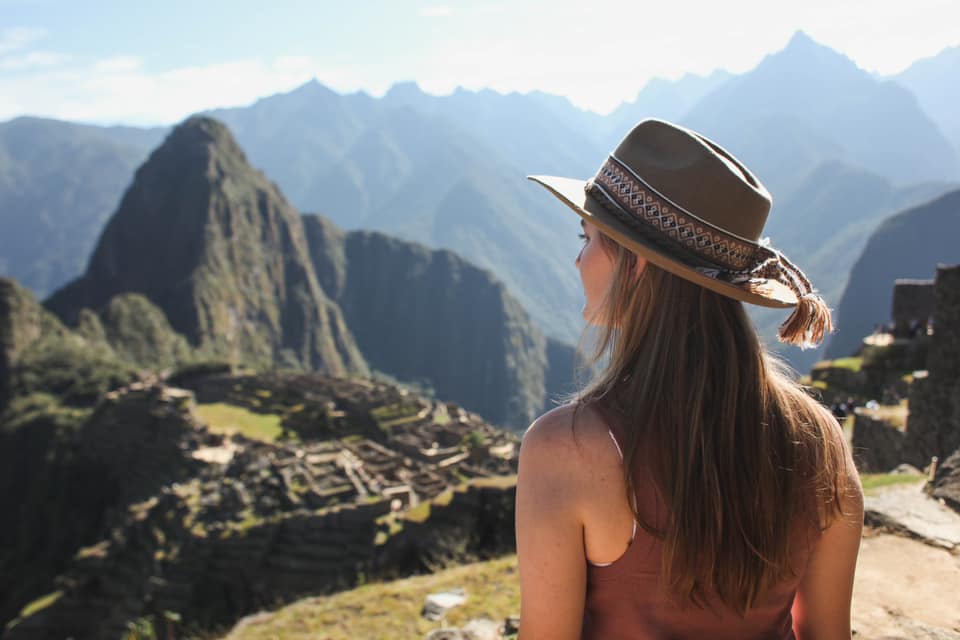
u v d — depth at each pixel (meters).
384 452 39.97
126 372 113.12
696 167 1.44
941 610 3.56
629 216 1.50
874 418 15.14
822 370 28.86
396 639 6.50
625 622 1.44
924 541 4.36
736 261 1.45
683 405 1.38
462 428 56.72
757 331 1.51
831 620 1.62
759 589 1.40
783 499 1.41
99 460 65.69
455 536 11.88
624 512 1.41
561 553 1.43
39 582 63.66
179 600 19.69
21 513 75.69
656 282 1.50
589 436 1.44
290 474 25.16
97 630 26.34
